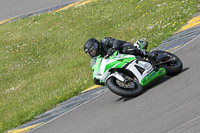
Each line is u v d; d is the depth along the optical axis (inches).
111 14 2974.9
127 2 3112.7
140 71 1048.8
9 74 2415.1
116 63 1015.0
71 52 2491.4
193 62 1178.0
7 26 3607.3
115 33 2476.6
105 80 1018.7
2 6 4266.7
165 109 852.0
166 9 2453.2
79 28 2938.0
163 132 727.7
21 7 4069.9
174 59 1099.3
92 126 947.3
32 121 1435.8
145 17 2532.0
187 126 715.4
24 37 3134.8
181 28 1909.4
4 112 1740.9
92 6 3368.6
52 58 2518.5
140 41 1122.0
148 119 829.2
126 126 838.5
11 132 1385.3
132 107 960.9
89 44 1041.5
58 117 1262.3
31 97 1845.5
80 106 1263.5
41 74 2247.8
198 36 1515.7
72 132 976.9
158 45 1769.2
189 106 815.1
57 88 1833.2
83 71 1947.6
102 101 1175.0
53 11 3656.5
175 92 948.0
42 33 3097.9
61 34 2940.5
